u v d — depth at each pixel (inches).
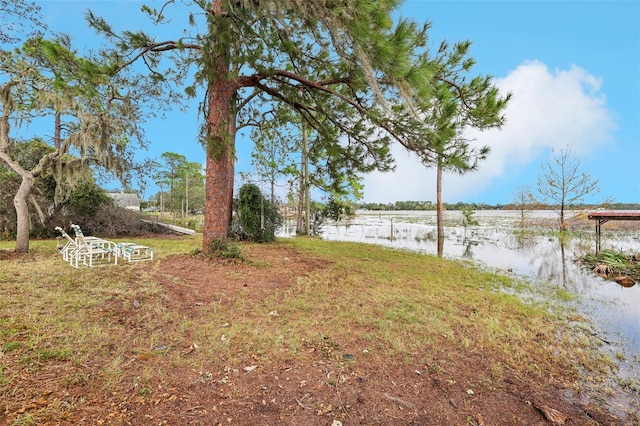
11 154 383.6
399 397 83.8
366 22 157.8
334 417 74.2
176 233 544.7
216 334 116.0
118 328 115.1
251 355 101.8
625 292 225.0
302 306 152.2
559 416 79.7
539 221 812.0
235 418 71.9
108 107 286.7
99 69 214.5
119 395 77.0
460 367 102.5
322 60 237.6
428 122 233.9
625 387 96.3
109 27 219.6
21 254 263.9
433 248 476.7
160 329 117.5
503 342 124.0
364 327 129.9
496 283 232.2
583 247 460.4
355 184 604.4
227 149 238.5
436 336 125.2
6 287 155.1
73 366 87.4
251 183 448.8
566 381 98.1
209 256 239.5
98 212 465.4
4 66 262.5
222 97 235.5
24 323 111.4
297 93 279.7
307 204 592.1
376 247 422.0
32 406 69.6
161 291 160.7
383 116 239.8
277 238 481.1
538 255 416.5
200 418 71.0
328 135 307.9
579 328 145.0
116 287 162.9
